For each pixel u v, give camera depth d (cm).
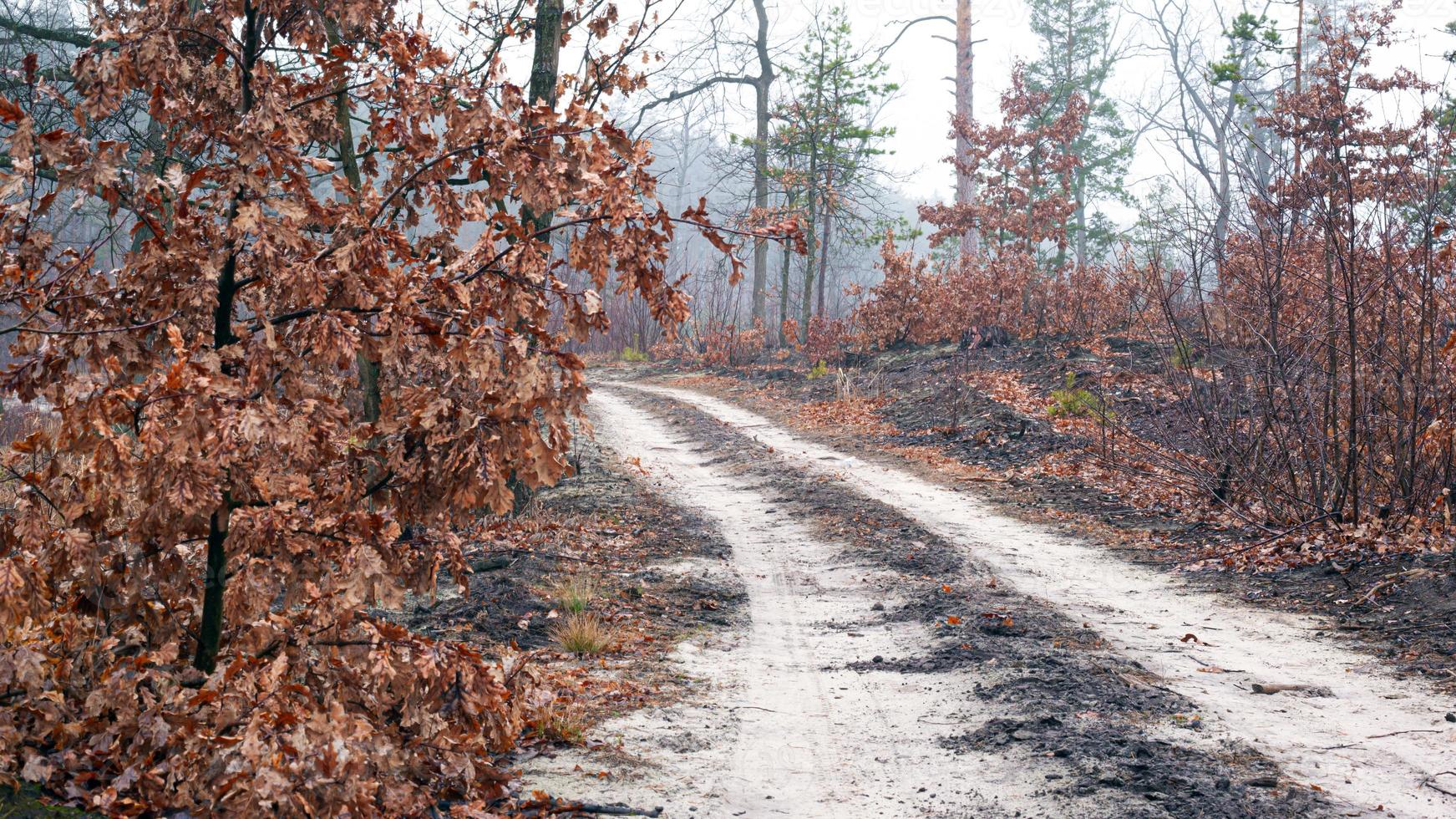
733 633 874
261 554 404
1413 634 776
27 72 367
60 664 400
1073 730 577
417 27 422
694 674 739
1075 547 1220
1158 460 1545
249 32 408
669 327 423
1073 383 2173
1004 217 3070
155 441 351
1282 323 1312
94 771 379
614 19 1180
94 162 356
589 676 705
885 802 496
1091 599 972
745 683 721
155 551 414
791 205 3919
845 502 1493
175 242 381
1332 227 1164
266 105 378
